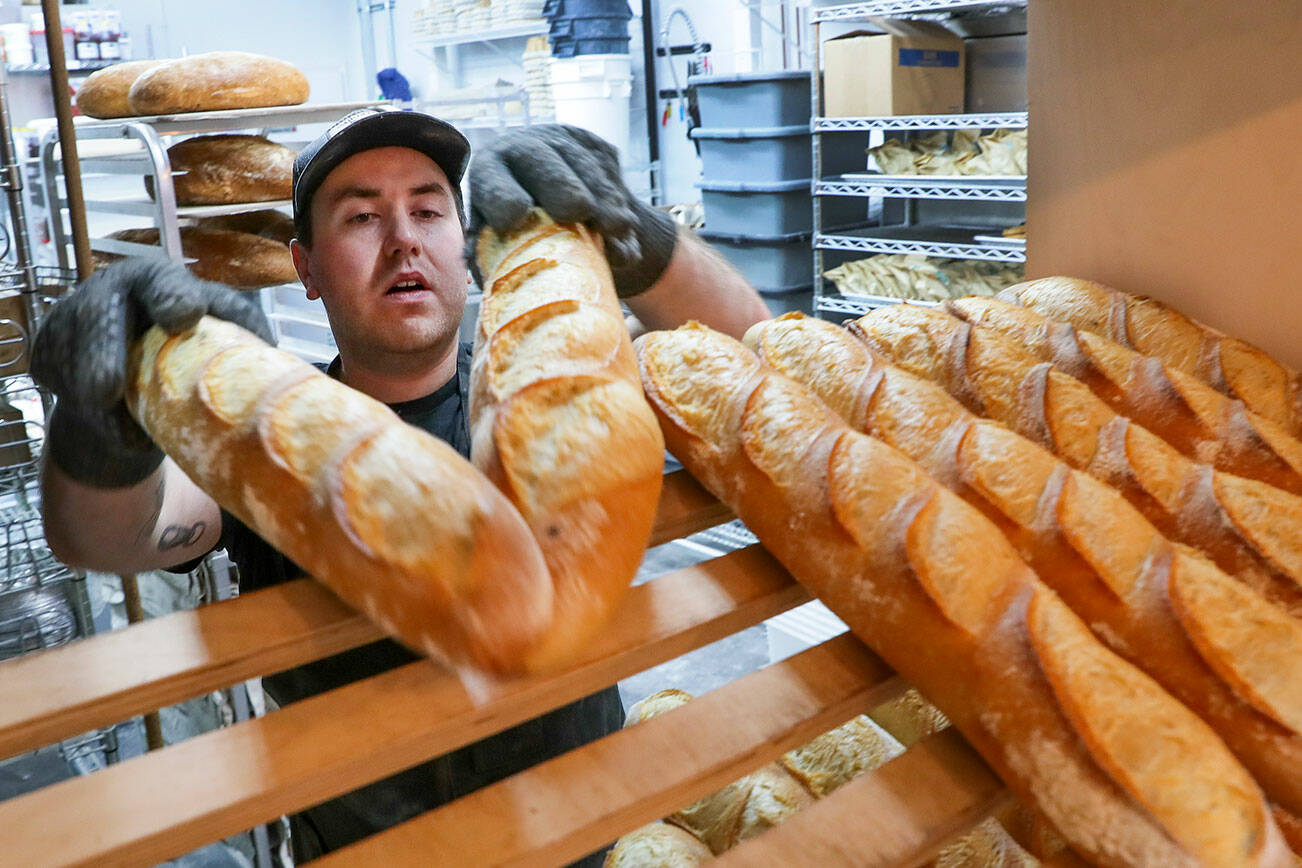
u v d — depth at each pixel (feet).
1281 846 1.62
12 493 5.52
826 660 1.97
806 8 14.56
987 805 1.75
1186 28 2.84
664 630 1.80
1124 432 2.44
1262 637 1.91
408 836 1.50
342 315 4.02
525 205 2.47
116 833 1.33
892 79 11.26
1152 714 1.72
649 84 18.31
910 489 2.02
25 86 15.35
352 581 1.63
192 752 1.51
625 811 1.54
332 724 1.56
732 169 12.71
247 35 22.59
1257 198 2.82
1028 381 2.59
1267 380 2.72
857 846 1.63
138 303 2.14
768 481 2.08
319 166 3.81
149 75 8.49
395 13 23.02
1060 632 1.82
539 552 1.65
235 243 8.68
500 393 2.06
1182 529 2.26
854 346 2.63
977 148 11.53
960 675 1.81
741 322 3.36
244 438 1.81
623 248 2.67
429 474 1.68
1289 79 2.68
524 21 18.20
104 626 6.80
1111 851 1.65
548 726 3.42
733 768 1.66
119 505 2.53
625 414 1.98
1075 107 3.15
